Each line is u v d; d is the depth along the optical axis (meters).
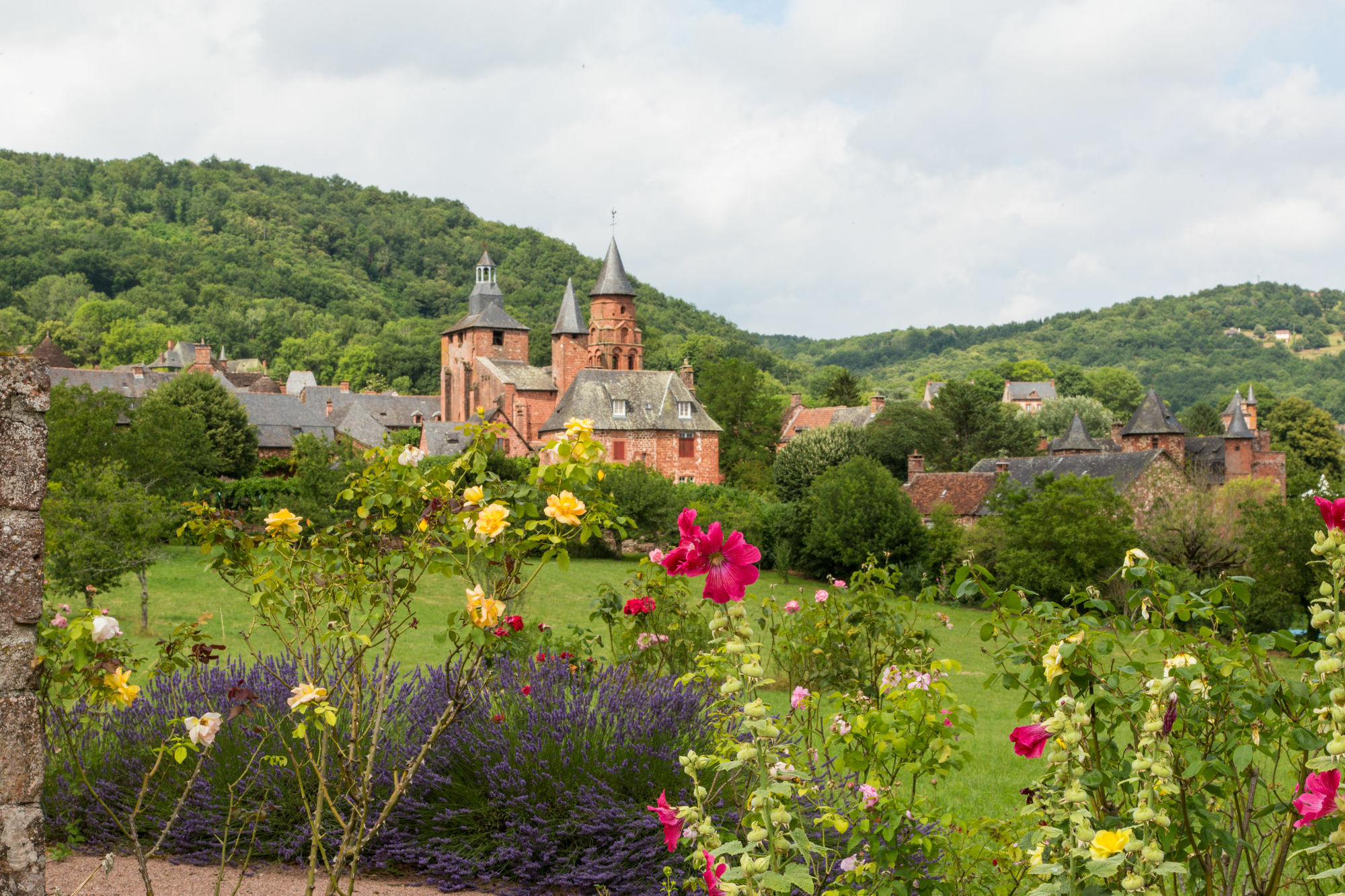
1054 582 38.28
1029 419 97.50
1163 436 83.06
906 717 4.55
